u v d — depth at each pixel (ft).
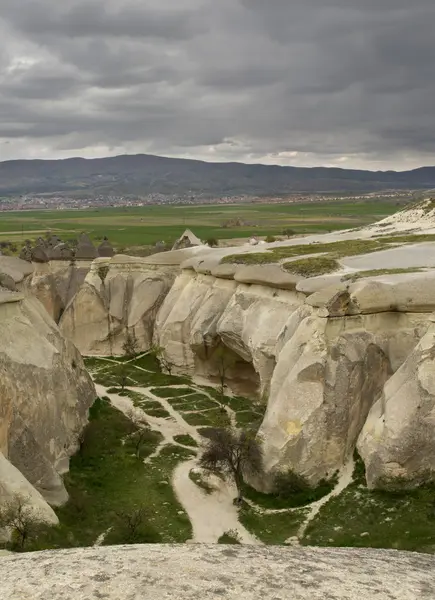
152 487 109.09
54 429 114.83
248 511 99.76
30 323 124.57
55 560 38.70
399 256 159.84
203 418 148.25
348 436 108.06
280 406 109.70
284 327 137.18
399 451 96.53
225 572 36.40
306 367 110.01
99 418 142.00
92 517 96.12
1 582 35.40
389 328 118.11
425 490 94.53
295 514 97.04
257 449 107.96
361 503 95.40
